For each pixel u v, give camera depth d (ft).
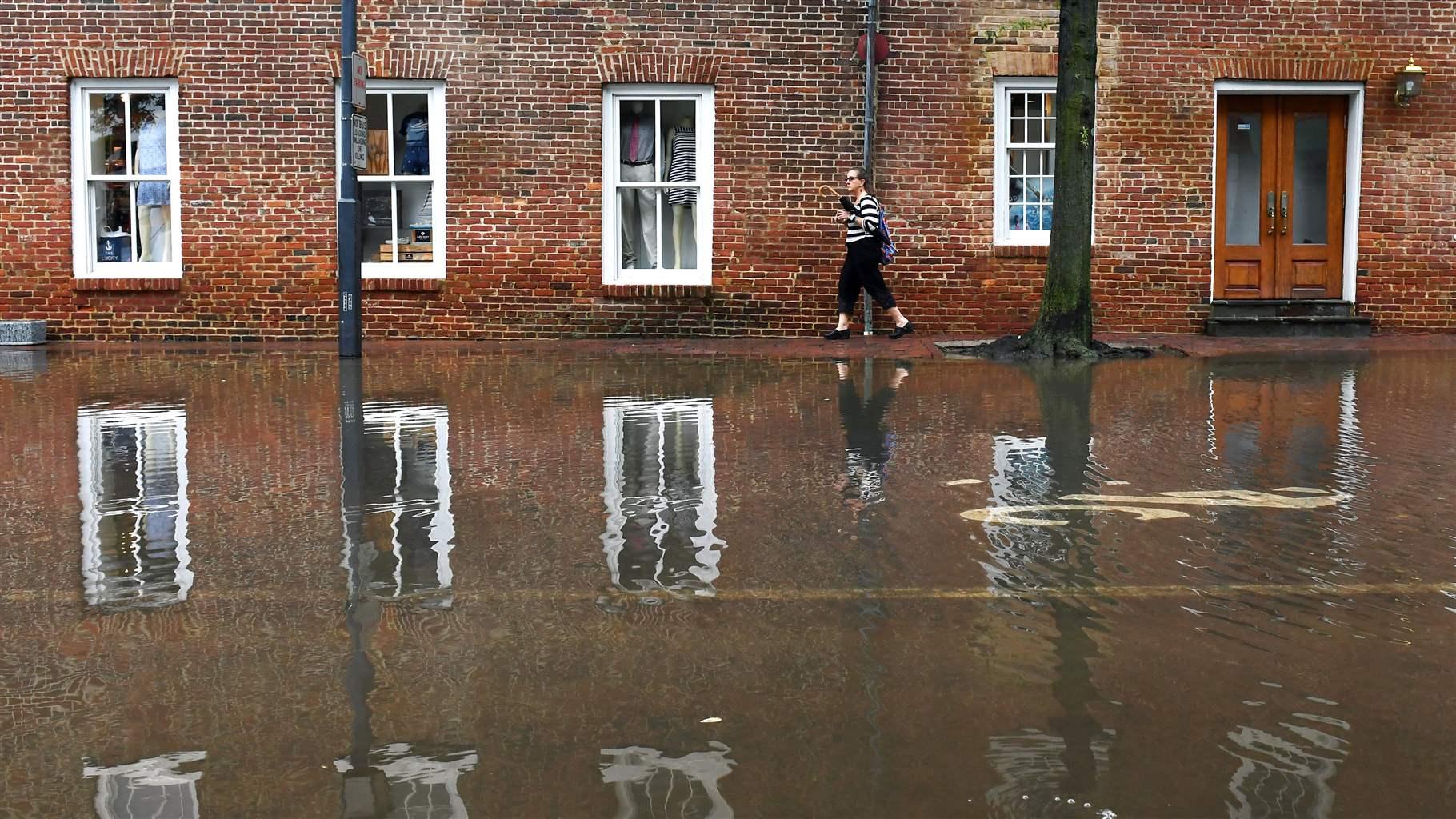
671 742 10.25
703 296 55.98
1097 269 56.85
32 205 54.85
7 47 54.39
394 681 11.68
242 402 33.04
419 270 55.83
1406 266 57.41
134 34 54.44
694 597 14.49
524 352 48.67
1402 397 34.09
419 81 55.16
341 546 17.12
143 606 14.25
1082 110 45.83
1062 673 11.84
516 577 15.46
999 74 55.72
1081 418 29.78
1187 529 17.95
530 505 19.88
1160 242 56.80
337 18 54.60
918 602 14.23
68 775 9.67
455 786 9.45
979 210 56.18
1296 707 10.96
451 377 39.37
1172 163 56.54
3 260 55.01
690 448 25.44
